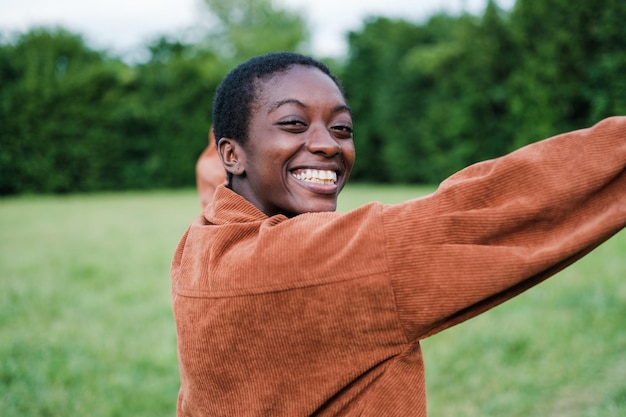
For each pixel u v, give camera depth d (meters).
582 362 4.29
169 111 25.22
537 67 18.28
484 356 4.58
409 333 0.96
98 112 24.20
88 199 21.03
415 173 26.83
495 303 1.01
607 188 0.96
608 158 0.95
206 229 1.15
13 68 23.12
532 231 0.95
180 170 25.48
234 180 1.24
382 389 0.98
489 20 21.20
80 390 4.18
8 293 6.64
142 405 4.02
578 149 0.96
